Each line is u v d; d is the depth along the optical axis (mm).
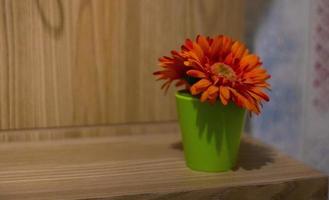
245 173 595
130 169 604
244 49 616
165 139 730
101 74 713
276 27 807
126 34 711
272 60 814
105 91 719
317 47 827
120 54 715
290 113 835
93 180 566
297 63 824
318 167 848
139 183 558
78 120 716
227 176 585
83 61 703
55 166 613
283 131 838
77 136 722
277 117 831
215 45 595
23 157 646
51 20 681
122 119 733
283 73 821
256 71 590
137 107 736
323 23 822
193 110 586
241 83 565
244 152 678
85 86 710
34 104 696
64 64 697
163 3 717
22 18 670
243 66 588
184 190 540
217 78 560
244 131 819
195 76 565
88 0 689
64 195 522
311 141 846
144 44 721
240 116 595
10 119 691
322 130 846
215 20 742
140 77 729
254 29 798
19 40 675
